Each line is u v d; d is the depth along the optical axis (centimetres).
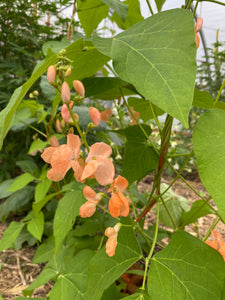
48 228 41
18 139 63
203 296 14
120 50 13
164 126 19
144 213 21
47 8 67
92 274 17
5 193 43
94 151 14
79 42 15
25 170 42
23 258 39
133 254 17
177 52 12
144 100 26
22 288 33
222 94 104
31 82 13
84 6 24
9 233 32
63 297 19
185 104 10
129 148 24
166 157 20
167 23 13
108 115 29
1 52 67
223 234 42
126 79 12
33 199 50
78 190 23
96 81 21
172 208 32
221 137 14
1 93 56
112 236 14
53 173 14
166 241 41
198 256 16
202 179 13
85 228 29
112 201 13
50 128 31
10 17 63
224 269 15
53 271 23
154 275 15
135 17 26
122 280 27
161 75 11
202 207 23
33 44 67
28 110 35
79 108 32
